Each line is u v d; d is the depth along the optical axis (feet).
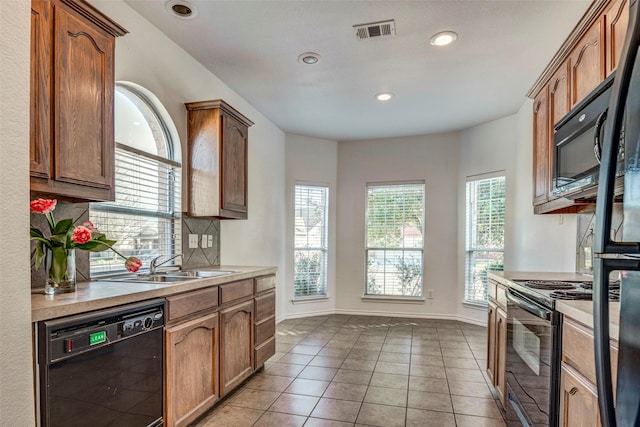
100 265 7.42
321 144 17.54
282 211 16.14
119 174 7.89
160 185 9.05
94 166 5.89
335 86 11.57
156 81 8.45
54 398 4.35
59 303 4.59
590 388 4.20
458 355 11.54
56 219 6.25
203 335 7.27
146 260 8.63
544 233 11.60
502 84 11.30
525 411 6.20
